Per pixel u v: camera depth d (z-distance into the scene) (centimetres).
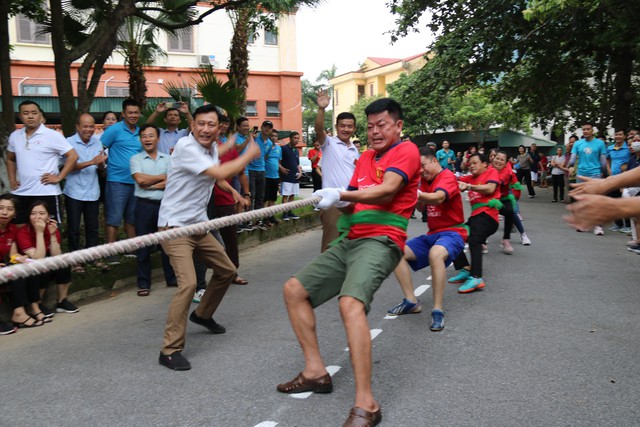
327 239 639
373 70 5091
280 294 642
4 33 828
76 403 358
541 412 335
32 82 2352
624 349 441
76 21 1081
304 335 366
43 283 563
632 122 1853
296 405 351
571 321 516
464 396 358
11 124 838
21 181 597
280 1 1024
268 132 1048
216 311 573
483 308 564
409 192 357
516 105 1948
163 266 689
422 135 3369
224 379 394
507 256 839
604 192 257
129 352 453
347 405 350
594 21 1499
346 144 643
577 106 1919
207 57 2620
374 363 418
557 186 1672
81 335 502
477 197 648
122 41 1201
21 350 463
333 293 365
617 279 682
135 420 334
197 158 418
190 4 994
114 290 669
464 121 3078
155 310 584
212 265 467
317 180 1226
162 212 439
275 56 2858
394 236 349
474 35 1534
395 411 338
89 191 666
